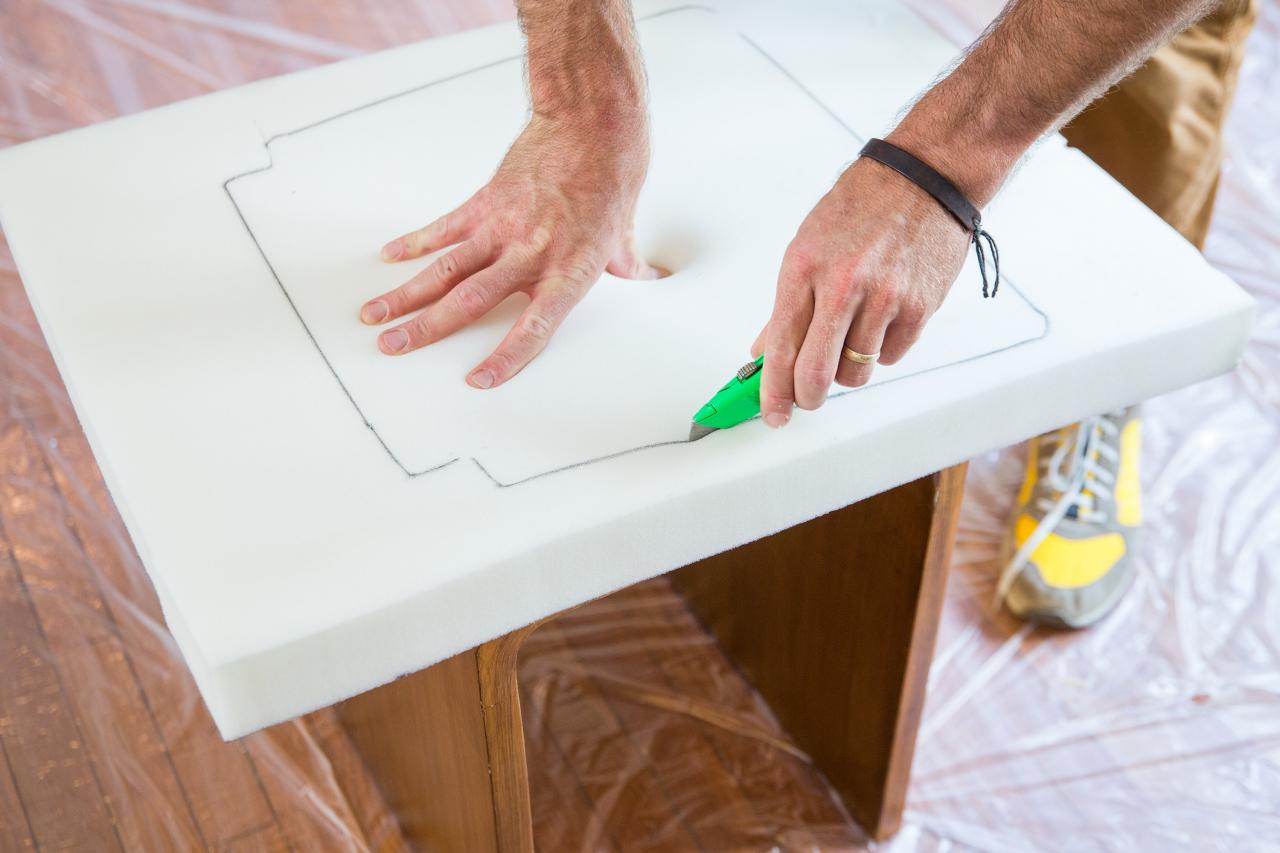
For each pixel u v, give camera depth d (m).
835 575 1.21
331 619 0.76
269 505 0.83
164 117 1.12
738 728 1.46
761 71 1.17
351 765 1.40
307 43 2.12
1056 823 1.37
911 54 1.20
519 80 1.17
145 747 1.38
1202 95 1.46
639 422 0.90
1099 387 0.97
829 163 1.09
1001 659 1.51
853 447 0.89
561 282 0.95
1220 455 1.71
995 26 0.82
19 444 1.62
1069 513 1.55
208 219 1.03
